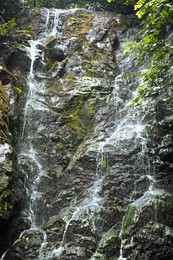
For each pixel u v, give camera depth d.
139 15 5.11
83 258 5.08
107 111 7.72
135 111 7.25
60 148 7.11
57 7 12.31
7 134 6.18
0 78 7.60
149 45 5.10
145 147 6.23
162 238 4.89
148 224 5.05
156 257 4.77
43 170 6.78
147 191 5.73
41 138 7.25
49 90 8.16
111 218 5.54
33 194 6.34
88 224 5.43
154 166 5.99
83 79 8.45
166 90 6.90
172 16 5.01
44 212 6.17
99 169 6.35
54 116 7.60
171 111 6.31
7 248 5.36
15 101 7.27
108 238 5.20
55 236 5.50
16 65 8.39
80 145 7.19
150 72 5.30
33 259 5.29
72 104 7.86
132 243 4.95
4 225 5.18
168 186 5.79
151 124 6.70
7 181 5.29
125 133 6.73
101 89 8.20
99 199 5.88
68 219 5.62
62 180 6.55
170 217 5.19
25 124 7.38
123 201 5.73
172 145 6.07
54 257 5.21
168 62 5.58
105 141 6.92
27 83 8.11
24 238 5.54
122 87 8.20
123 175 5.99
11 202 5.28
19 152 6.88
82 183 6.34
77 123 7.58
